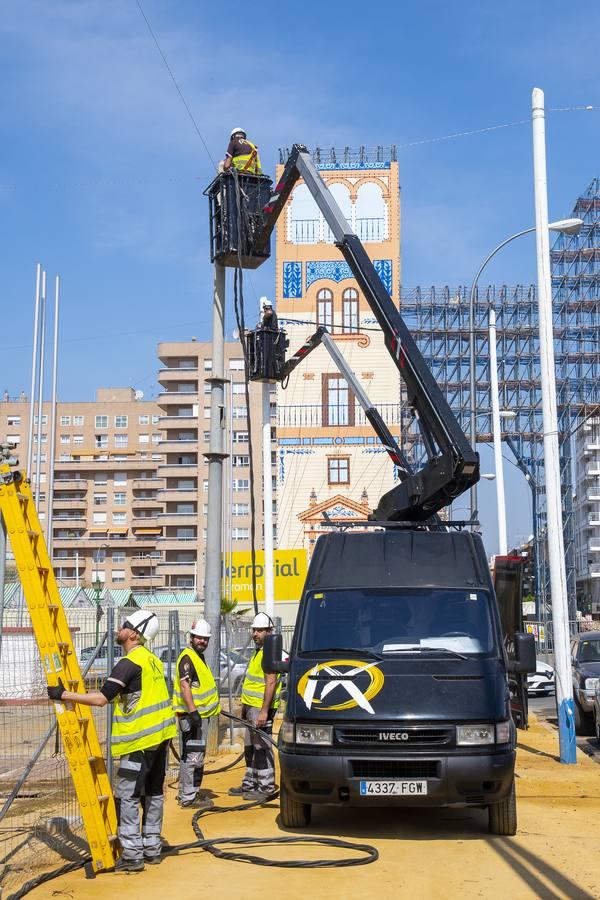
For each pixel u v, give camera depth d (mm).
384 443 15312
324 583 10500
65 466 114750
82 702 7887
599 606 93125
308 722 9125
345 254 13266
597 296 61688
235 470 93312
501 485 29141
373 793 8898
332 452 41062
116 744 8172
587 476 111625
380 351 41094
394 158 41875
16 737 11938
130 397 122688
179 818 10469
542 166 16531
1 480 8047
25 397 123438
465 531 11148
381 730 8961
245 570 41906
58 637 8188
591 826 10070
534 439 61062
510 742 9125
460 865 8195
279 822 10109
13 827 9852
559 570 15953
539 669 30891
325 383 41312
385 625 9953
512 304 60438
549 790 12633
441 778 8859
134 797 8125
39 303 40938
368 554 10734
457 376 60531
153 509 112312
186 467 106250
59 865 8438
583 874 7914
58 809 10703
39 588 7996
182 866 8266
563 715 15539
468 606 10117
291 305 41469
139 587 107250
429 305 60531
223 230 15766
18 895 7273
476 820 10195
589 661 21281
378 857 8438
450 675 9297
